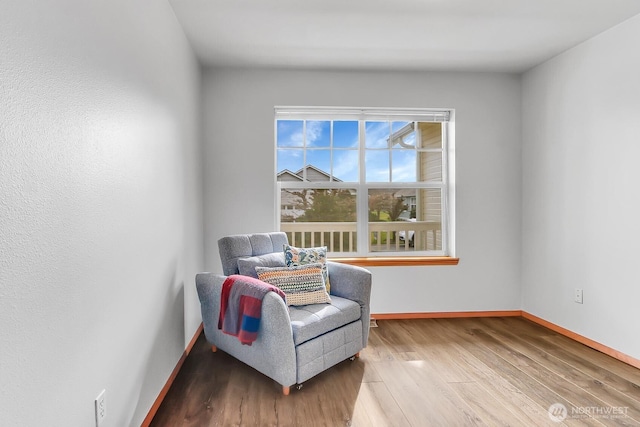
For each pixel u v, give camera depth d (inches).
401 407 76.6
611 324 101.7
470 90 135.7
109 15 55.1
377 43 110.3
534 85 130.6
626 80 96.7
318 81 131.2
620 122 98.4
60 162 42.6
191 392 82.6
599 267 105.1
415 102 134.3
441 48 114.3
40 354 39.1
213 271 128.6
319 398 80.0
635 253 94.9
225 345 95.0
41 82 39.2
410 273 135.0
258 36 104.7
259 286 82.4
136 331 65.5
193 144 112.2
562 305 118.9
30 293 37.6
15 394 35.4
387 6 89.5
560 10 91.9
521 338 115.5
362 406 77.0
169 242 85.9
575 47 112.7
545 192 125.7
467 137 136.0
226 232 129.0
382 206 140.5
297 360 81.0
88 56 48.9
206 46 110.7
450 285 136.6
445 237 141.4
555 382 87.1
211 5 87.7
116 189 57.4
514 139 137.7
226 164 128.7
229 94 128.3
